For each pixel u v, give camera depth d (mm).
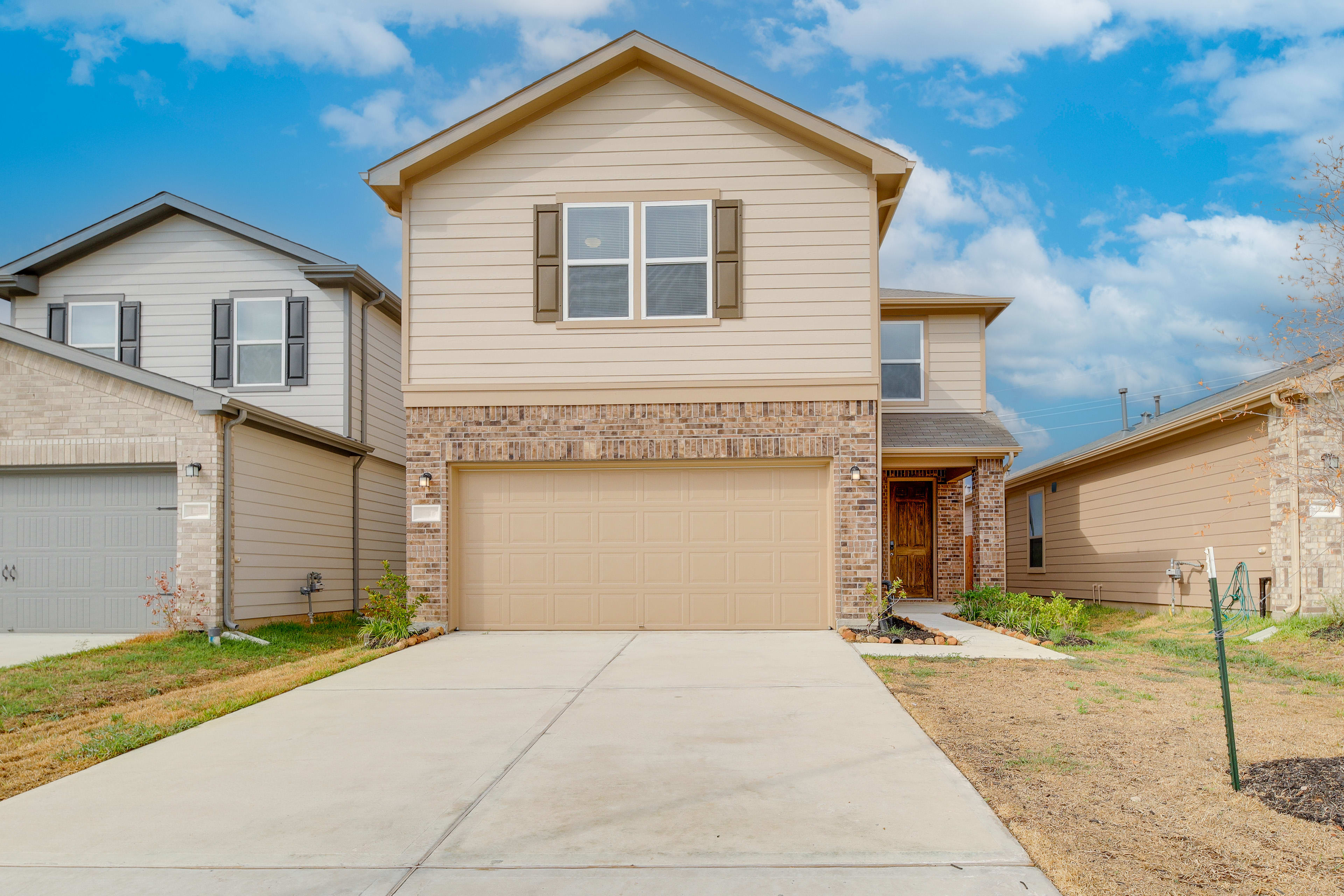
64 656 9898
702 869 3689
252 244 15633
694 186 11570
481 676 8297
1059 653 9594
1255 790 4641
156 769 5391
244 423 12125
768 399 11305
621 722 6383
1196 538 14023
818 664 8742
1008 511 23578
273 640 11625
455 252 11641
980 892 3451
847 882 3553
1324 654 9445
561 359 11484
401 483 18156
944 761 5262
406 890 3521
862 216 11453
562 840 4043
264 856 3914
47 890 3580
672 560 11461
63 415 11805
